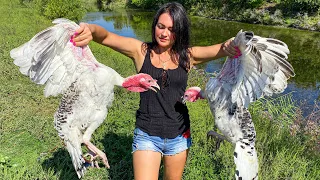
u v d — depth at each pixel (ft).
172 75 3.61
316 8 27.84
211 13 34.22
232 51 3.29
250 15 30.45
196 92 3.77
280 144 6.16
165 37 3.49
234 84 3.40
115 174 5.18
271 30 26.89
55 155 5.63
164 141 3.69
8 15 22.58
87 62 3.14
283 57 3.18
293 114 8.45
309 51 20.21
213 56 3.77
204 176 5.13
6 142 6.05
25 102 7.70
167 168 3.92
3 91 8.09
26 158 5.57
